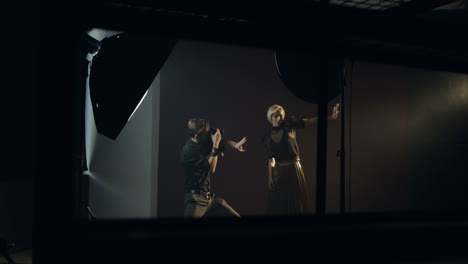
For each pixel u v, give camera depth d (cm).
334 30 157
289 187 393
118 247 123
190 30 140
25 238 299
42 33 121
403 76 463
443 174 445
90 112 378
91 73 189
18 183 293
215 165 404
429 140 451
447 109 440
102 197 394
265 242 134
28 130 290
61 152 121
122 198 398
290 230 138
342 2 173
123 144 400
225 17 148
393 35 166
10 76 273
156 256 125
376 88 464
